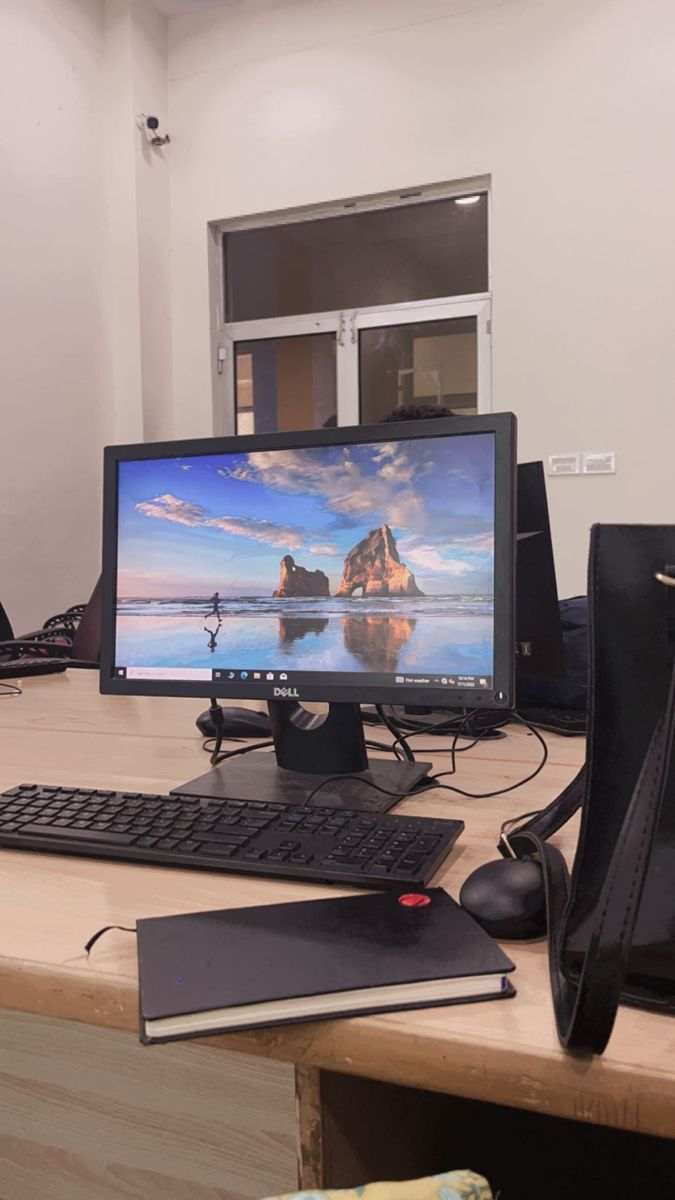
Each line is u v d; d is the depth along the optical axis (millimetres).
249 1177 681
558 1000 517
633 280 3990
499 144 4180
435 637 905
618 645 525
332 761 1019
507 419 879
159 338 4820
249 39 4656
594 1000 456
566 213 4082
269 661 979
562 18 4047
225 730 1289
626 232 3992
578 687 1455
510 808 927
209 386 4848
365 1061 505
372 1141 609
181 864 752
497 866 646
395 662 922
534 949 601
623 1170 778
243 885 713
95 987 561
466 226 4379
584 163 4043
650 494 4012
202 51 4770
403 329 4535
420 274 4480
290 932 592
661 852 507
